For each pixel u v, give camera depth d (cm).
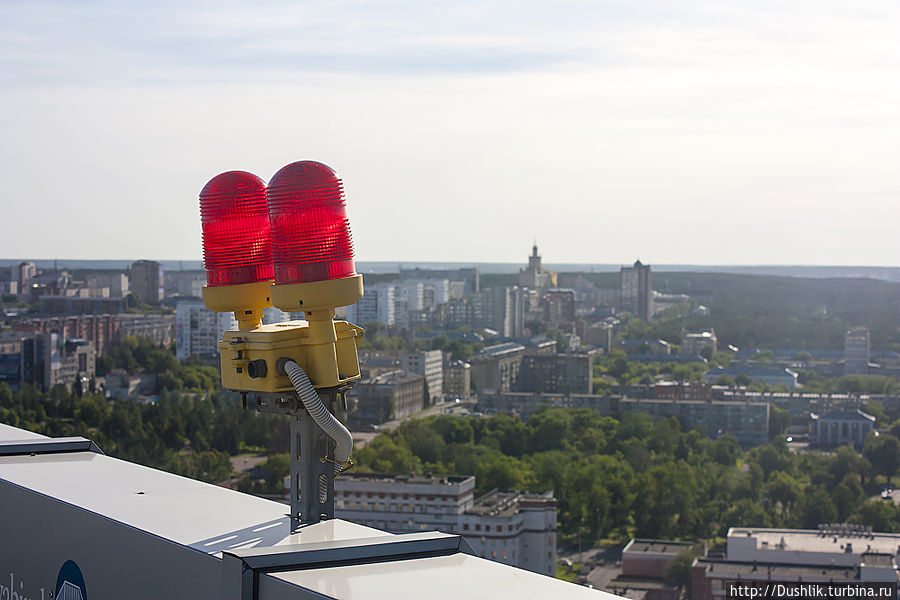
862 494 11219
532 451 13788
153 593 651
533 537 8238
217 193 720
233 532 657
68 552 738
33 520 781
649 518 9912
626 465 11969
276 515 705
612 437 14288
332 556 590
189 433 11962
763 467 12875
